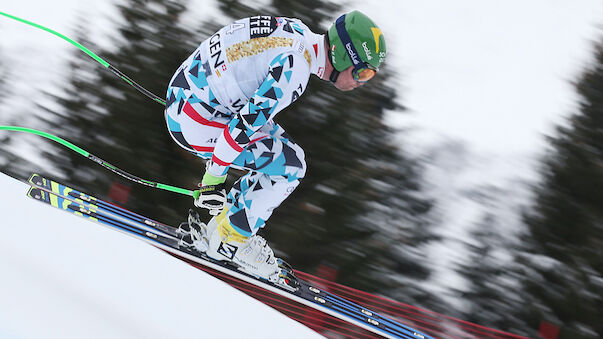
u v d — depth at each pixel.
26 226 7.42
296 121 17.53
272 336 7.67
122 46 18.27
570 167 17.86
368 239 17.58
